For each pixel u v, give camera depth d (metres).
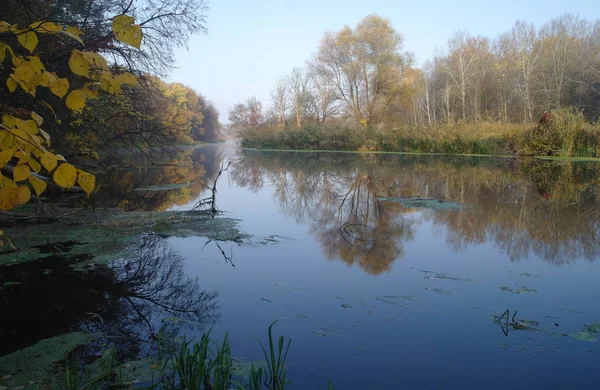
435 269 4.55
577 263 4.68
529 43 35.34
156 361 2.69
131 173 17.00
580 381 2.42
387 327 3.14
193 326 3.22
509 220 6.99
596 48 31.81
